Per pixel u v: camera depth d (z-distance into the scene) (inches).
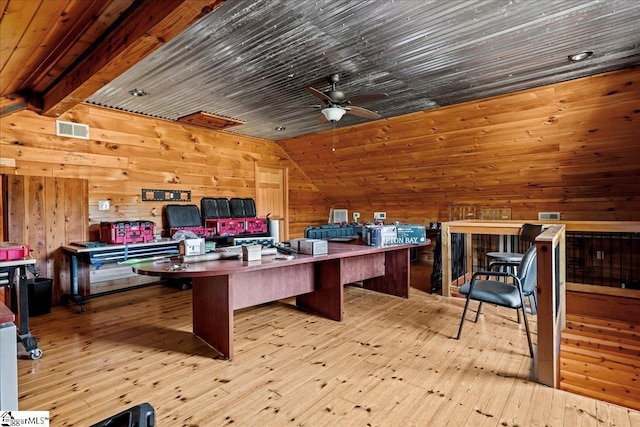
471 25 98.3
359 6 89.0
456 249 185.6
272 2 86.7
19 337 101.7
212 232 199.2
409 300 160.7
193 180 211.3
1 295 133.0
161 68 125.3
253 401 79.7
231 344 101.7
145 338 117.1
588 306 154.2
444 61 121.7
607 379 122.1
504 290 109.3
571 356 130.3
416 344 110.7
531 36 104.3
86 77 108.3
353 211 301.9
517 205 218.5
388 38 104.8
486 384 86.3
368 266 161.5
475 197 230.8
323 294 138.9
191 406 77.7
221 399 80.5
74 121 164.2
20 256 102.0
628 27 99.4
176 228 192.5
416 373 92.0
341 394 82.4
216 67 125.0
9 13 66.8
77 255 151.0
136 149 185.5
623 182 174.4
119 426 45.2
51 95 133.4
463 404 77.9
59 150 160.1
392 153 221.0
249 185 244.5
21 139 149.8
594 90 138.9
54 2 71.0
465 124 177.9
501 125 170.4
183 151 206.1
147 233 166.7
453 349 106.7
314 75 133.2
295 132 231.1
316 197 299.4
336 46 110.3
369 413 75.0
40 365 97.5
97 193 171.8
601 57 119.0
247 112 182.5
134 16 85.7
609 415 73.3
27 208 148.2
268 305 153.6
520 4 88.5
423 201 257.6
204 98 159.3
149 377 90.7
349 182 271.9
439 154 205.3
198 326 117.5
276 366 96.4
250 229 216.4
